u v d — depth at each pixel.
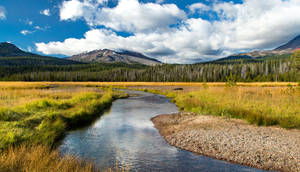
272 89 22.75
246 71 92.25
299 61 36.22
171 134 9.83
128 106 20.36
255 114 11.40
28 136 7.16
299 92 15.46
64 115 11.43
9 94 17.69
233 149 7.43
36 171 4.58
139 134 9.95
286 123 9.81
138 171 5.78
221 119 12.05
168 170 5.89
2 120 8.74
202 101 17.73
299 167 5.98
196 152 7.48
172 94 31.55
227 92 20.75
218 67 105.75
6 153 5.39
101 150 7.52
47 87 37.38
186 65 126.31
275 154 6.82
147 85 65.38
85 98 19.45
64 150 7.33
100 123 12.33
